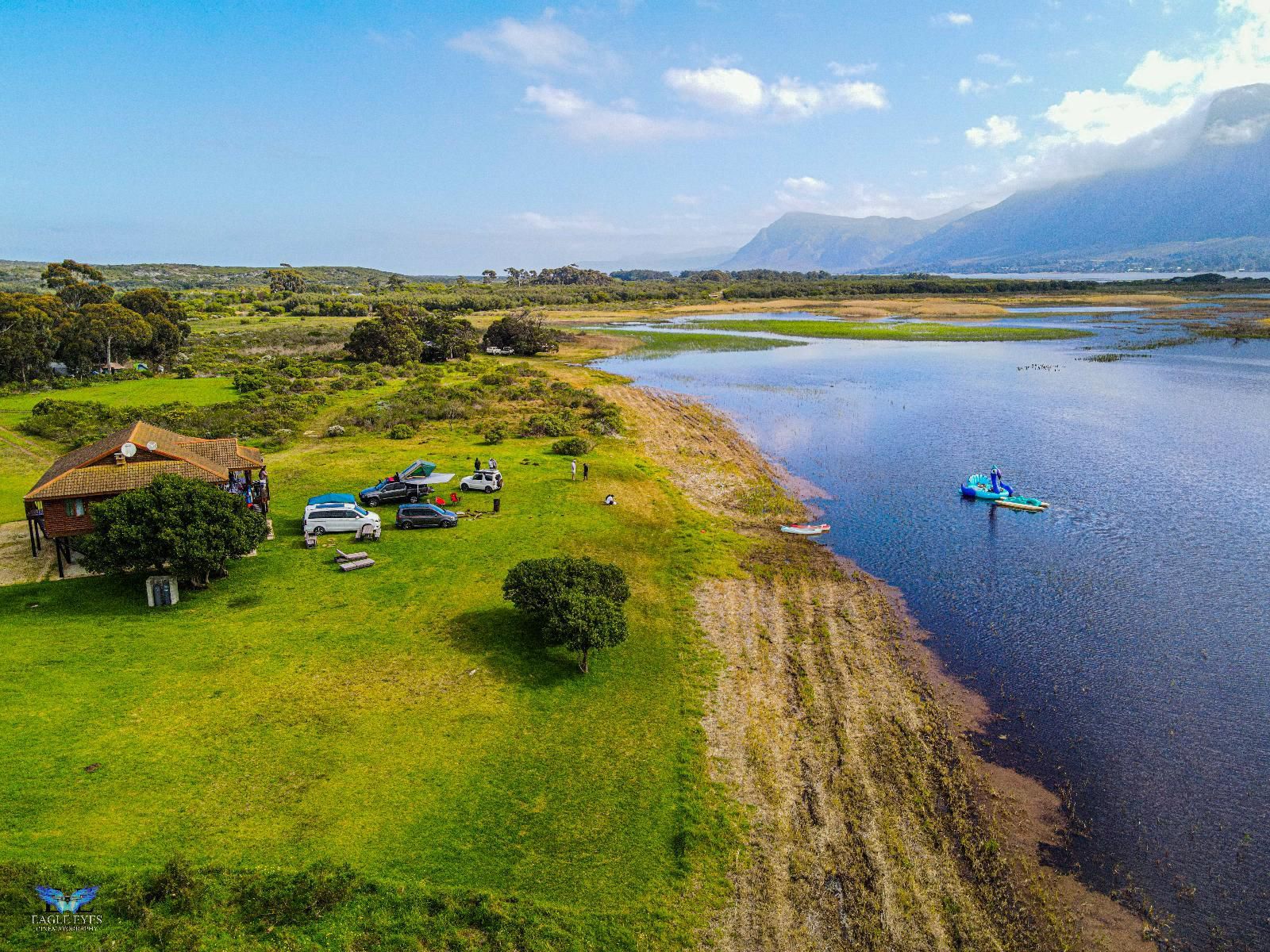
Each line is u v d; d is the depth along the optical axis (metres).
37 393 86.12
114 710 25.41
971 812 23.02
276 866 19.16
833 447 68.31
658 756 24.61
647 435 71.06
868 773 24.52
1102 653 32.62
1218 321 167.62
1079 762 25.50
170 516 32.97
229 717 25.36
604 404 81.12
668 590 37.22
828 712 27.83
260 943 17.12
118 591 34.38
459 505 48.09
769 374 108.88
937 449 67.25
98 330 97.31
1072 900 19.91
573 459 60.38
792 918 18.75
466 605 34.22
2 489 49.81
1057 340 143.62
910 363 117.75
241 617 32.41
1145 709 28.55
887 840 21.55
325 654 29.70
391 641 30.91
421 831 20.72
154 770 22.48
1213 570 41.03
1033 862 21.17
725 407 85.25
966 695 29.44
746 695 28.58
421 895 18.53
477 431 70.81
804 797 23.19
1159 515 49.88
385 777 22.84
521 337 131.88
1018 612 36.41
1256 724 27.66
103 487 37.00
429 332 127.75
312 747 24.03
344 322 163.88
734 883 19.77
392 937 17.53
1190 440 69.00
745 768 24.33
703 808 22.28
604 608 29.75
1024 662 31.86
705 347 139.12
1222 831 22.44
